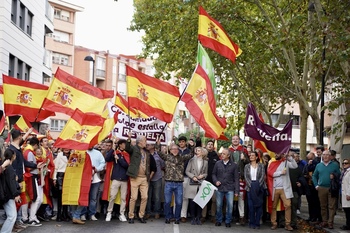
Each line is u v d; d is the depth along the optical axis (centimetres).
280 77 2758
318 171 1425
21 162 1127
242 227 1380
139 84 1462
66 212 1356
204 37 1555
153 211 1545
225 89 3253
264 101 3183
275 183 1374
